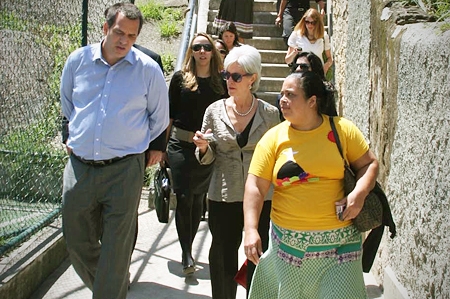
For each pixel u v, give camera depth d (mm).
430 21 4676
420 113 3898
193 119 5078
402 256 4242
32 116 6184
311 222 3256
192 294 4879
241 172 4102
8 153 5789
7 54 6000
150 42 11242
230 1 9125
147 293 4871
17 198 5781
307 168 3250
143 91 3844
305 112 3275
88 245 3982
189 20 8828
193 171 5094
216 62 5070
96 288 3771
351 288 3246
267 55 9625
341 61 7602
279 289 3367
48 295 4742
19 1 6109
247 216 3322
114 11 3699
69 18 6980
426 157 3750
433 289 3543
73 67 3854
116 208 3803
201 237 6055
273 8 10344
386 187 4785
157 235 6102
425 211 3738
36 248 5008
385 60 4914
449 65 3385
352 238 3312
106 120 3760
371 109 5477
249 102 4133
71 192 3836
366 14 5820
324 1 10219
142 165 3914
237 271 4242
